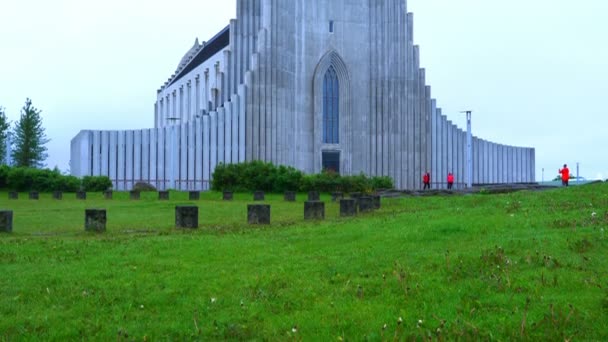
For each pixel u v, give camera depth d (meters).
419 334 8.49
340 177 56.81
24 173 57.72
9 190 57.69
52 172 59.44
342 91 74.50
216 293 10.91
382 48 74.56
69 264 13.63
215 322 9.34
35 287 11.53
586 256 12.16
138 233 20.94
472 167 80.06
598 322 8.58
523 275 10.91
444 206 28.38
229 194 45.50
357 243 15.19
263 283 11.38
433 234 15.41
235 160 68.94
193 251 14.91
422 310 9.50
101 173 68.12
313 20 73.75
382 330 8.57
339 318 9.27
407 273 11.45
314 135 73.50
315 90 73.50
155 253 14.74
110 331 9.17
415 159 74.44
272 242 16.23
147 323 9.48
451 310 9.34
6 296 11.01
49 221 26.05
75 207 34.94
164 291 11.03
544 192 29.52
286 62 71.19
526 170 86.38
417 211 25.75
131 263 13.52
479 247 13.34
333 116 74.62
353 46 74.56
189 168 69.06
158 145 69.19
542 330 8.41
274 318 9.52
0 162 87.75
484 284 10.50
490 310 9.30
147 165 68.94
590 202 22.95
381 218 22.69
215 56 79.62
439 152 76.94
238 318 9.55
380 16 74.81
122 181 68.44
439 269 11.61
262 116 68.81
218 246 15.63
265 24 69.69
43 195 52.66
